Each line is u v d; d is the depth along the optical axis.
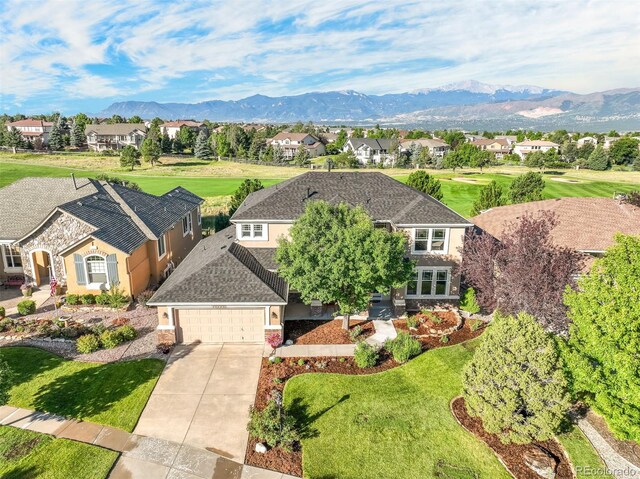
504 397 13.59
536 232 18.48
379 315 24.25
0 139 107.31
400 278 20.53
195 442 14.48
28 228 27.48
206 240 29.50
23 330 21.62
